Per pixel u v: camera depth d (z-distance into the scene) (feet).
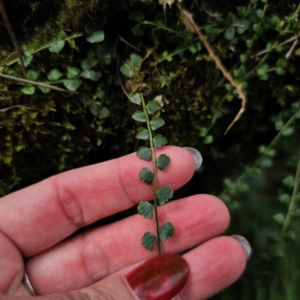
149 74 0.34
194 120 0.37
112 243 0.33
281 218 0.35
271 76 0.34
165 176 0.31
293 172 0.35
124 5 0.30
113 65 0.34
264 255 0.36
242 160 0.40
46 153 0.34
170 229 0.30
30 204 0.30
